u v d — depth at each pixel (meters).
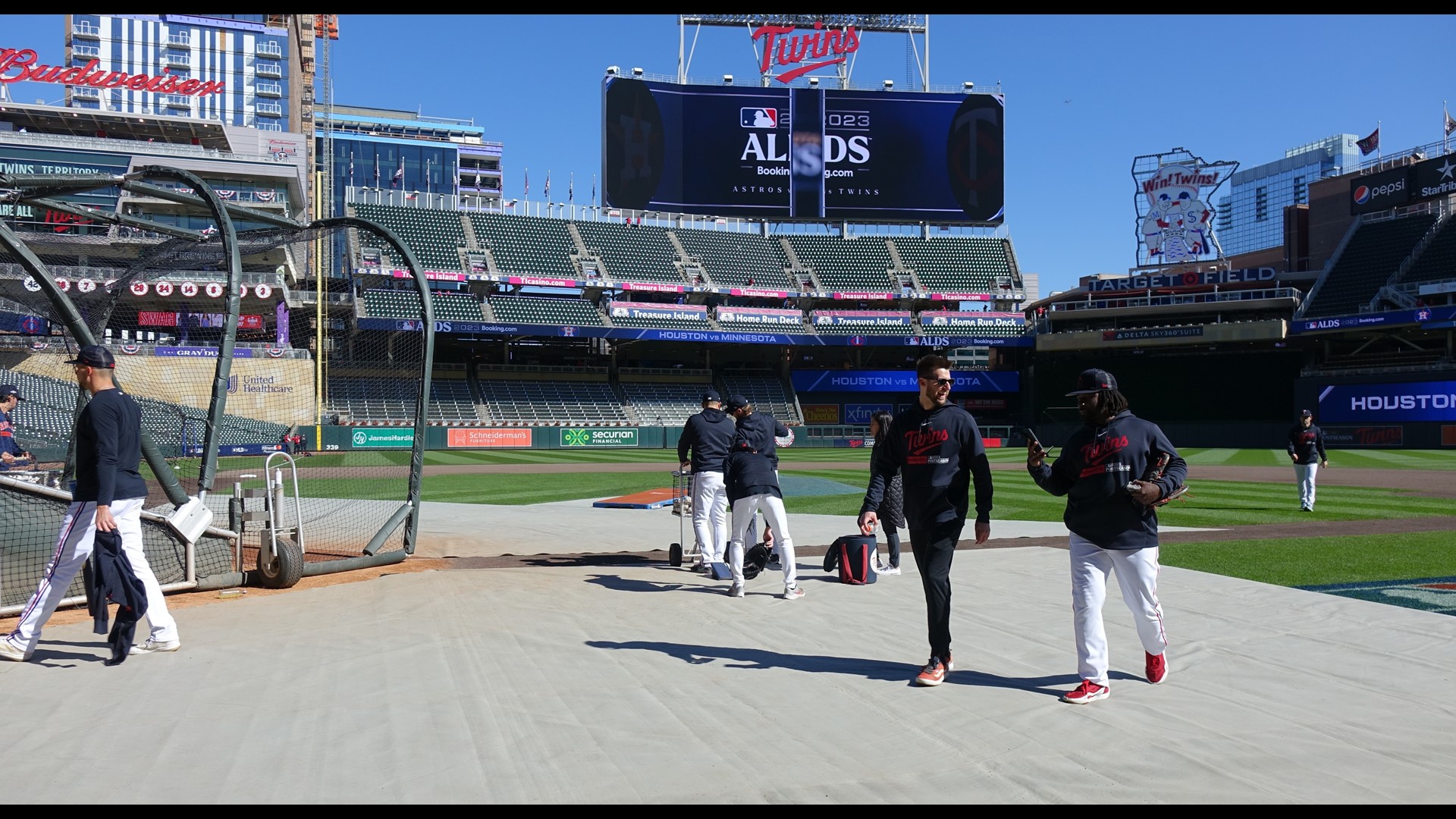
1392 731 4.00
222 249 9.73
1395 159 50.59
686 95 50.09
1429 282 43.78
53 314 10.32
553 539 11.52
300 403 41.16
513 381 50.12
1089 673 4.52
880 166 51.72
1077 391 4.70
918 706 4.45
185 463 15.29
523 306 47.94
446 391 47.62
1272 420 49.00
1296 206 59.59
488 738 3.98
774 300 54.28
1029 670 5.12
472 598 7.29
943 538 4.91
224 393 8.02
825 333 51.78
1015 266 55.78
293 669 5.12
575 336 47.62
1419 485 20.20
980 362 60.59
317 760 3.71
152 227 9.06
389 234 9.63
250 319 42.53
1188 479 22.48
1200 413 50.66
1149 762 3.67
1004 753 3.80
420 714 4.32
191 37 93.38
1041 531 12.15
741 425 7.43
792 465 32.50
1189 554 9.58
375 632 6.05
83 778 3.51
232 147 54.00
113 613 6.75
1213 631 5.91
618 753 3.80
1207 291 50.75
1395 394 42.28
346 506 16.19
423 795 3.36
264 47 95.62
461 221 50.50
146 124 51.62
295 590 7.68
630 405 50.94
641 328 48.22
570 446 47.03
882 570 8.71
